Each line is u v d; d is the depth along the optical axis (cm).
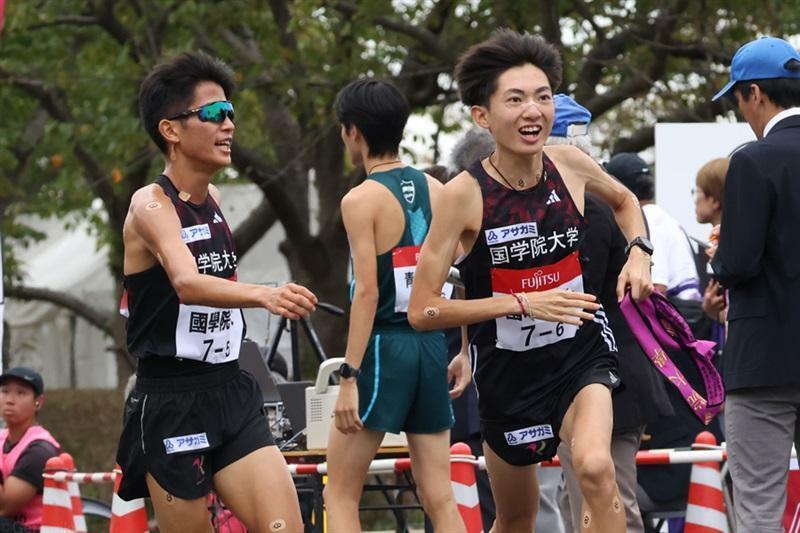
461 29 3806
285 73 3634
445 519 1421
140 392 1270
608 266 1441
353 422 1377
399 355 1401
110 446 4341
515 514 1409
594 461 1213
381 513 2888
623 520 1230
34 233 5538
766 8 3606
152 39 3809
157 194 1240
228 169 5131
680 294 1862
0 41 4047
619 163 1864
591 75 3697
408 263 1407
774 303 1355
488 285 1286
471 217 1262
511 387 1309
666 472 1783
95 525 3067
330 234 4009
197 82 1255
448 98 3950
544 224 1269
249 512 1260
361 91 1436
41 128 4872
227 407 1262
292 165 3981
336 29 3678
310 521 1773
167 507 1260
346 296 4044
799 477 1692
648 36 3700
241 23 3825
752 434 1374
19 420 2062
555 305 1237
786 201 1352
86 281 6944
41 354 7900
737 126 2164
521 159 1263
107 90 3788
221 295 1165
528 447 1322
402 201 1412
